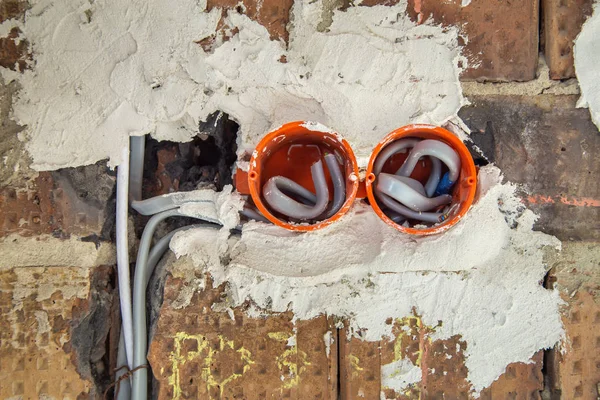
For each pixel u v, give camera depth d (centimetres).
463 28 46
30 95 46
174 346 46
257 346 46
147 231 47
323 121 46
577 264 47
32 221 46
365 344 46
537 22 46
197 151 50
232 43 46
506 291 46
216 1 46
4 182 45
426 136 45
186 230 46
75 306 46
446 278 46
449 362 46
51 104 46
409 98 46
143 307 46
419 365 46
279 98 46
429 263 45
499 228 46
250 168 43
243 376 46
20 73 45
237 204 46
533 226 47
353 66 46
